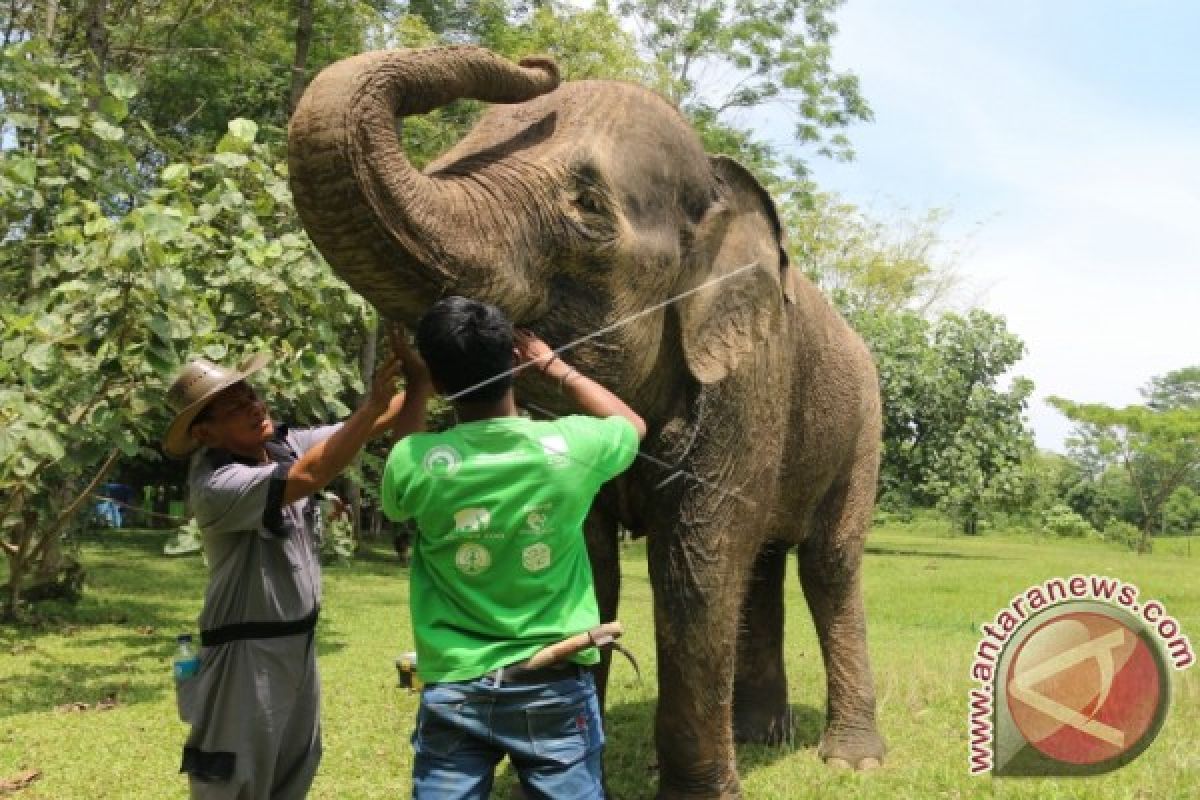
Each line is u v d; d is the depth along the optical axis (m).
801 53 24.28
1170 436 43.56
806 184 27.23
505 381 2.80
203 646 3.33
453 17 20.00
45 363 6.17
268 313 7.81
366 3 18.28
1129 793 4.61
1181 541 46.47
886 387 26.77
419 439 2.80
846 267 37.59
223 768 3.24
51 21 12.88
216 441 3.35
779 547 6.09
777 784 5.05
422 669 2.79
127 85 7.32
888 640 10.34
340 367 7.75
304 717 3.44
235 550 3.28
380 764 5.36
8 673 7.71
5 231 7.33
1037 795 4.66
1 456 5.97
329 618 10.98
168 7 16.64
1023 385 27.47
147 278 6.15
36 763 5.30
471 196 3.29
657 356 4.04
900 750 5.75
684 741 4.40
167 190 7.14
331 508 3.65
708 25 24.05
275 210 7.82
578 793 2.72
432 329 2.76
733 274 4.25
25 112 8.31
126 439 6.42
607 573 4.82
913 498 29.16
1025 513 33.09
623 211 3.65
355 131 2.90
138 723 6.18
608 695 7.14
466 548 2.72
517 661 2.70
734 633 4.47
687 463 4.29
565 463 2.77
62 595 10.90
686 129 4.14
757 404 4.43
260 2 17.33
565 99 3.83
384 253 2.99
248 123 7.40
